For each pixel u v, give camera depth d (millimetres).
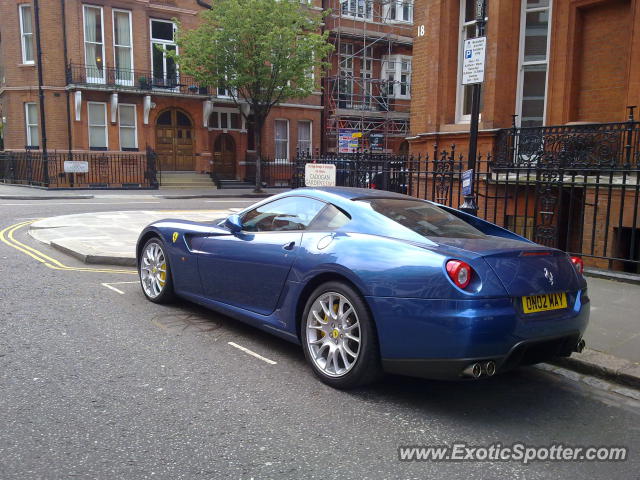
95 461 2758
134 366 4027
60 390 3572
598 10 8930
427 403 3641
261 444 2992
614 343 4664
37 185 23812
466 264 3271
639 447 3156
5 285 6242
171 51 22844
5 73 24938
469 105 10570
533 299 3432
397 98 34156
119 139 25500
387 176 10805
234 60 22328
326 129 32312
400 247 3574
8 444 2893
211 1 27531
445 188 9695
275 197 4832
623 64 8695
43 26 23797
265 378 3914
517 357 3393
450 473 2795
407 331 3371
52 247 8758
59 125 24453
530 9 9555
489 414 3521
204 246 5031
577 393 3930
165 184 25875
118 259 7613
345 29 31656
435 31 10641
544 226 7664
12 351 4230
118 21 25266
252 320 4523
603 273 6980
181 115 27422
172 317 5277
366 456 2916
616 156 7539
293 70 22828
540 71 9570
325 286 3844
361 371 3600
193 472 2691
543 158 8336
